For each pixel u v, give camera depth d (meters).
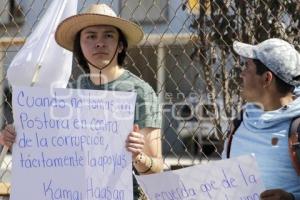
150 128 7.22
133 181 7.39
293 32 10.71
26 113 6.67
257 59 6.69
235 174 6.71
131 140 6.84
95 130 6.82
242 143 6.82
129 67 10.30
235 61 10.68
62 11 8.45
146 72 10.45
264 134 6.58
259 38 10.73
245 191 6.66
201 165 6.81
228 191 6.72
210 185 6.78
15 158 6.62
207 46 10.90
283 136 6.42
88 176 6.78
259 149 6.60
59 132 6.74
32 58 8.22
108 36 7.57
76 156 6.77
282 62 6.57
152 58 10.62
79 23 7.56
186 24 11.00
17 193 6.59
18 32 10.64
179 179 6.83
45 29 8.36
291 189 6.42
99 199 6.79
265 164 6.54
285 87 6.63
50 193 6.67
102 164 6.82
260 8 10.73
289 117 6.42
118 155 6.85
